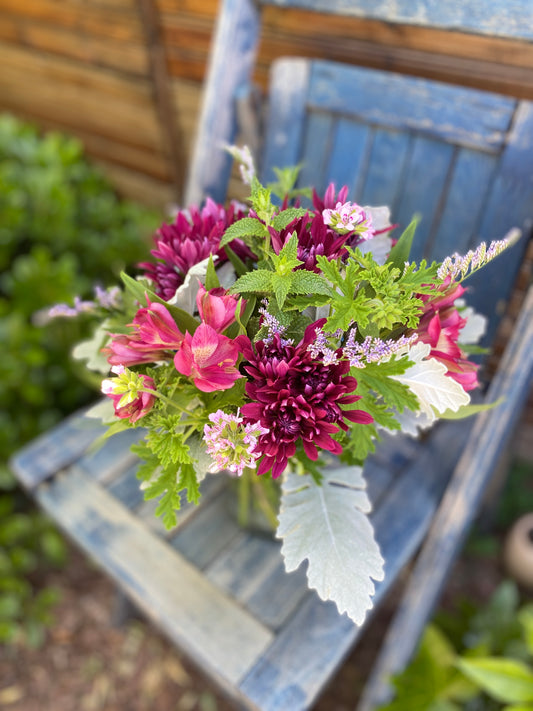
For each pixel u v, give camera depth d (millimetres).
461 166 561
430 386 360
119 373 324
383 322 327
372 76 581
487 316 576
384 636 867
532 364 531
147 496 365
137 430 666
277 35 734
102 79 1038
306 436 330
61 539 975
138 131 1088
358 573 387
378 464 641
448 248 589
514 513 950
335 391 325
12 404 984
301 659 487
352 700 805
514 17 487
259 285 331
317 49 714
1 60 1184
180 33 856
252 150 699
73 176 1168
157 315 331
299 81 622
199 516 603
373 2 548
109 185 1257
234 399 356
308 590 537
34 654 854
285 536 407
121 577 548
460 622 822
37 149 1126
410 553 561
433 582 609
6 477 928
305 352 323
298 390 333
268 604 527
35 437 983
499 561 923
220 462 318
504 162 533
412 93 565
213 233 385
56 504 606
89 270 1148
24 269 976
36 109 1256
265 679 474
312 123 636
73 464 644
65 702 811
